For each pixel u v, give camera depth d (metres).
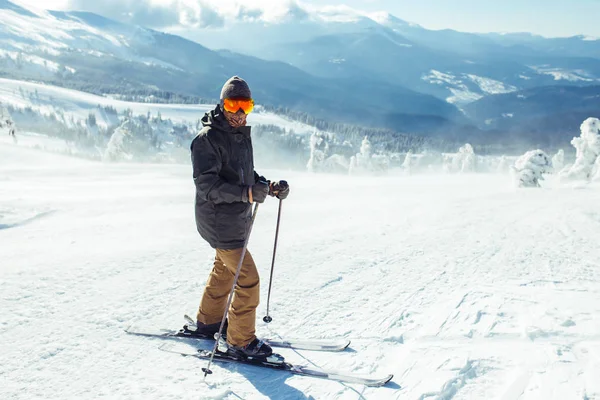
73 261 5.15
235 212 2.97
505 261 5.68
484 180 24.81
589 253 6.11
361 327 3.61
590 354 3.05
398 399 2.58
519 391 2.63
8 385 2.66
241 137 2.93
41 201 9.66
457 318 3.74
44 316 3.63
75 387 2.66
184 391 2.64
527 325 3.53
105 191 12.94
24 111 173.00
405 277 4.98
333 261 5.59
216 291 3.32
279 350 3.23
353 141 193.75
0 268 4.79
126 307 3.90
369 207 10.31
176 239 6.48
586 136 22.52
